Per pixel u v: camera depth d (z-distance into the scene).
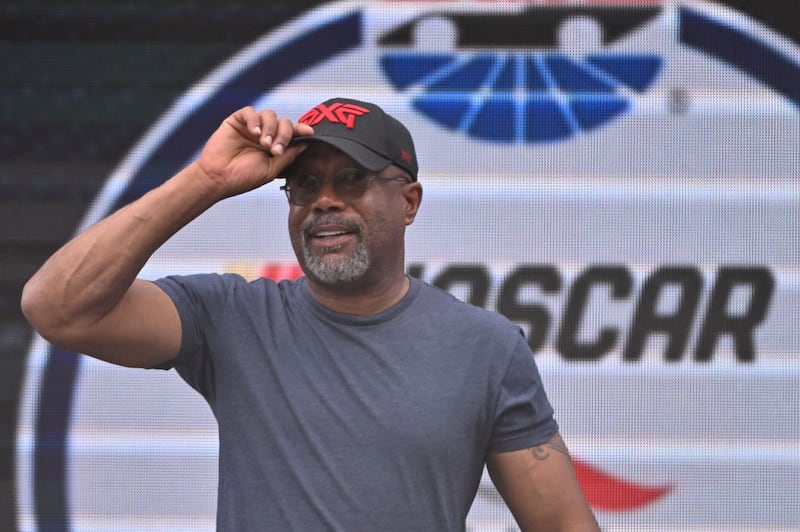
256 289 7.49
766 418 12.52
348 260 7.06
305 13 13.12
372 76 13.02
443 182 12.84
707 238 12.68
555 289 12.72
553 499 7.14
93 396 12.89
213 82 13.16
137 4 13.24
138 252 6.63
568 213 12.77
